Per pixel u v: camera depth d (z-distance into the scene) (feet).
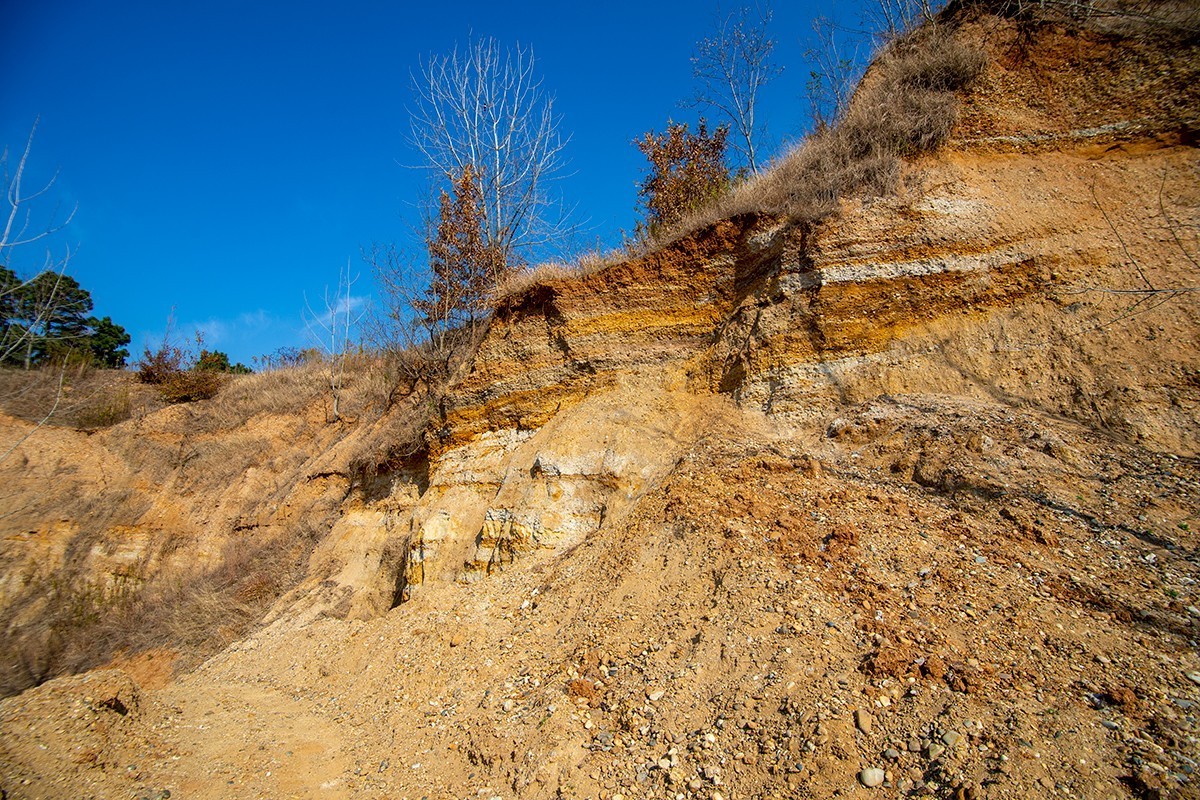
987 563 15.98
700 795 12.45
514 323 33.22
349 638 25.93
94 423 62.13
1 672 40.22
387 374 52.26
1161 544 15.53
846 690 13.23
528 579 23.90
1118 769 10.42
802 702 13.28
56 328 69.92
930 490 19.22
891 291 24.63
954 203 25.41
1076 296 22.52
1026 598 14.74
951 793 10.63
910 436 21.08
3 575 48.37
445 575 27.50
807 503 19.72
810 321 25.25
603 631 18.60
